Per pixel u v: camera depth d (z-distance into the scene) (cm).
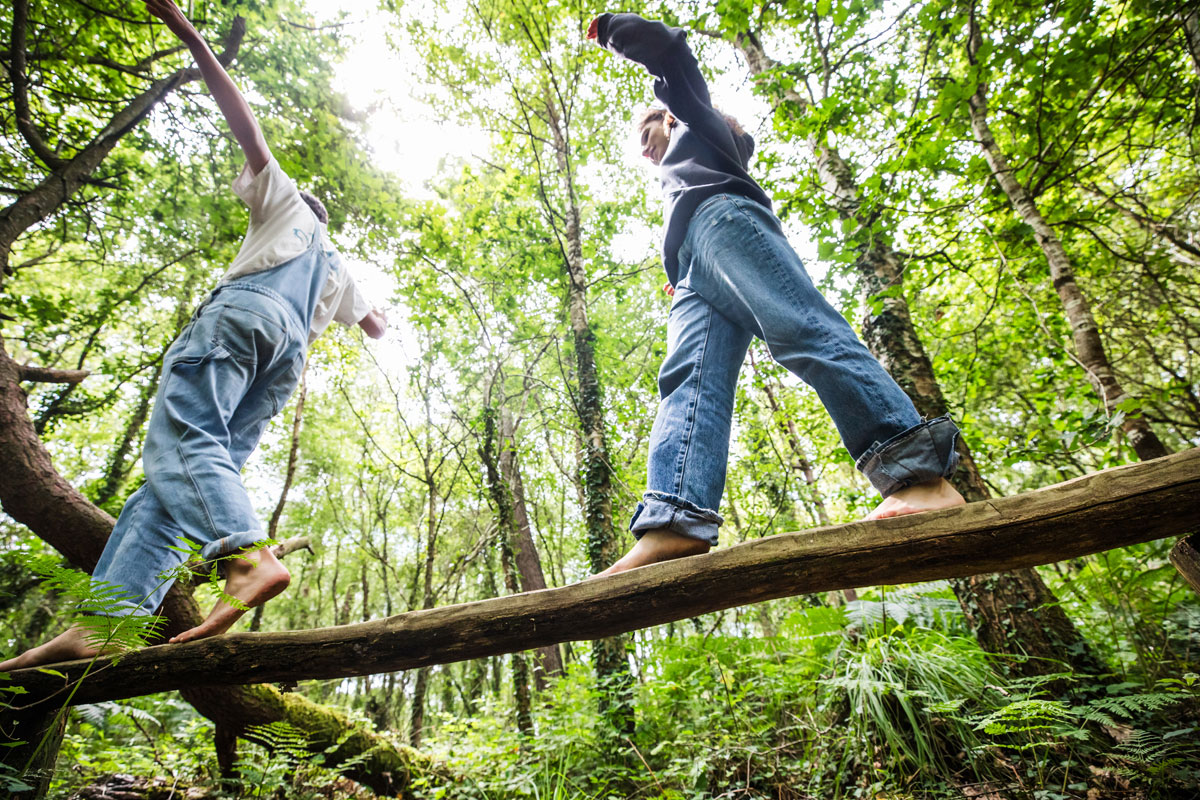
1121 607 303
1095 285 577
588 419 527
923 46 491
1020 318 581
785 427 670
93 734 361
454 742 438
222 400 152
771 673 335
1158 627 288
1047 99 399
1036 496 95
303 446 1220
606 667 418
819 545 100
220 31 503
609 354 838
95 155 360
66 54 433
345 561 1418
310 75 571
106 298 675
